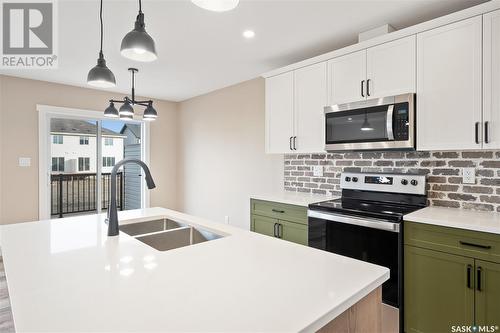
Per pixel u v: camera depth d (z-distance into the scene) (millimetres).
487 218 1875
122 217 2176
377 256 2107
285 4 2105
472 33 1917
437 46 2068
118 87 4453
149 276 1046
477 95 1900
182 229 1989
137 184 5309
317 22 2377
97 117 4605
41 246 1420
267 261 1201
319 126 2793
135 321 753
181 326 730
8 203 3865
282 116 3145
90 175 4824
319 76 2789
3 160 3830
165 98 5238
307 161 3342
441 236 1843
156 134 5305
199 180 5004
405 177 2463
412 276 1969
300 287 953
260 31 2537
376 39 2344
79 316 779
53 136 4402
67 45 2807
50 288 952
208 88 4508
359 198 2775
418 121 2166
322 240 2432
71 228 1801
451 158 2281
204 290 931
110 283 987
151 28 2473
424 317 1915
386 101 2295
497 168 2074
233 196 4344
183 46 2854
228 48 2914
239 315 782
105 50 2930
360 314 983
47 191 4156
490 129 1853
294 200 2787
